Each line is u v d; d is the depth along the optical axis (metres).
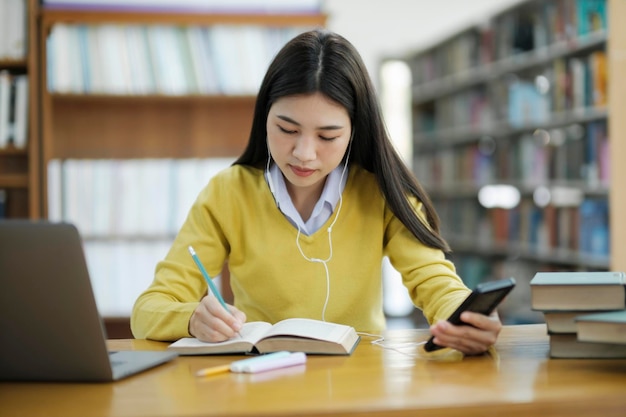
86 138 3.67
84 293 1.17
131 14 3.48
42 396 1.14
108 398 1.12
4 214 3.68
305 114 1.46
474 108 5.78
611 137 3.85
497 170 5.47
